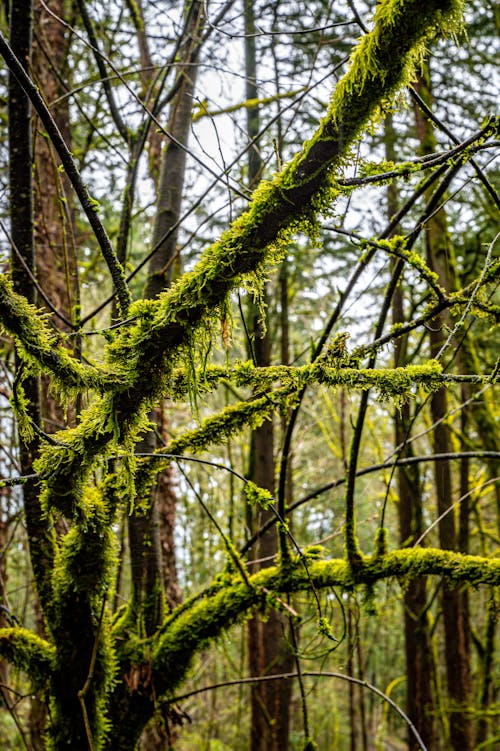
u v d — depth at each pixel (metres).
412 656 4.87
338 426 6.98
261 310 1.39
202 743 5.61
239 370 1.54
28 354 1.22
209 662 5.16
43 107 1.34
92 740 1.73
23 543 3.78
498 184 4.57
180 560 5.19
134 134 2.81
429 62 4.38
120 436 1.40
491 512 7.41
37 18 3.21
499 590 1.83
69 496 1.50
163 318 1.28
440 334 4.08
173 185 2.64
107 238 1.58
